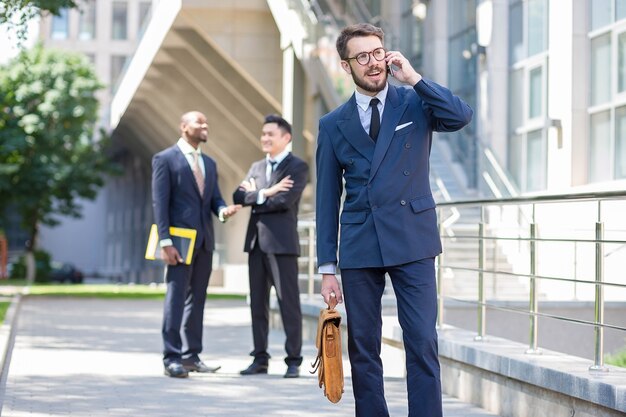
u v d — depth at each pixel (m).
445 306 14.62
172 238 10.06
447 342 8.79
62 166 41.62
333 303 5.82
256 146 38.41
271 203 10.07
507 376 7.54
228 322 18.03
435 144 23.52
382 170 5.65
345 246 5.75
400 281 5.68
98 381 9.55
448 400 8.53
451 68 25.20
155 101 40.44
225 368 10.77
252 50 28.59
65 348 12.66
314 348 13.16
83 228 74.06
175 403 8.20
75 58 42.66
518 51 21.80
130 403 8.16
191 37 30.70
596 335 6.71
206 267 10.35
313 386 9.35
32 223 44.59
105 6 74.31
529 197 7.90
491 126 22.17
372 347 5.78
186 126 10.26
